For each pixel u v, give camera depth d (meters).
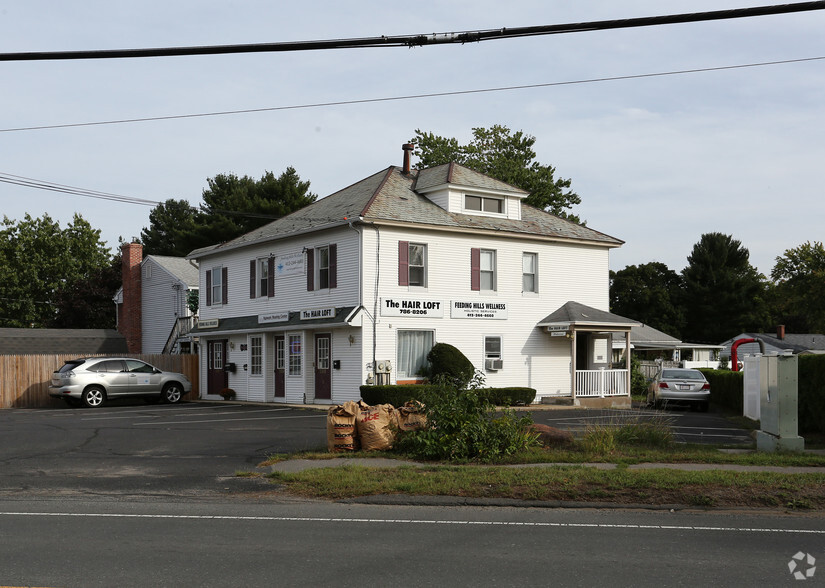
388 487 11.09
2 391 32.09
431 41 11.16
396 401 25.64
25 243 63.97
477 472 12.16
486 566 7.02
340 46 11.16
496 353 30.39
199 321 36.31
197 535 8.38
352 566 7.00
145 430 19.78
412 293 28.34
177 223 67.88
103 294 58.22
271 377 31.67
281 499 10.83
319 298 29.30
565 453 14.37
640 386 36.59
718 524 9.14
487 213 31.41
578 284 32.97
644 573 6.77
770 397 15.58
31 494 11.20
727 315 73.75
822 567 7.02
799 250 62.06
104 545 7.86
